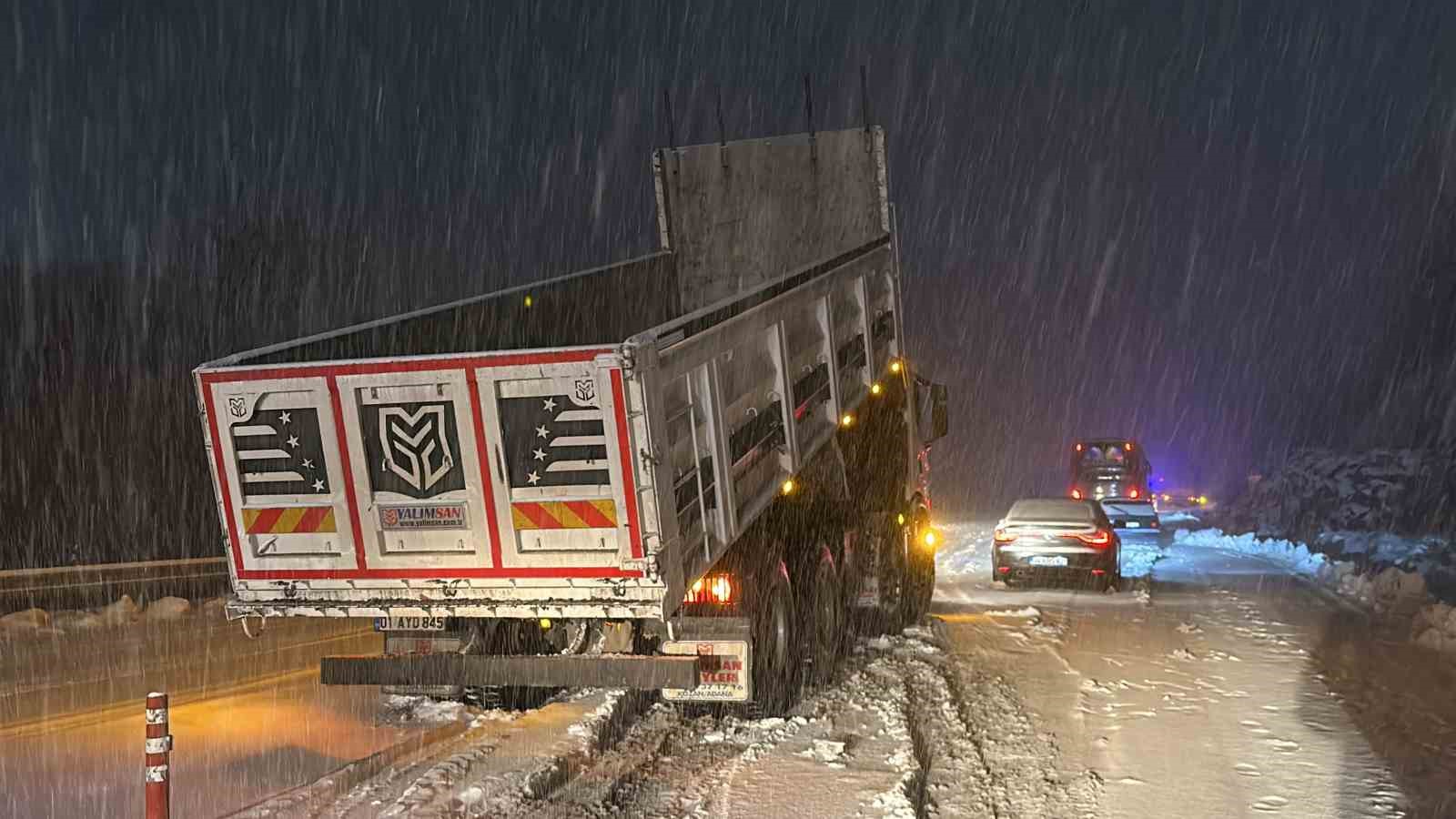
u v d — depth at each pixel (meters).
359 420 7.90
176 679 10.89
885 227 14.23
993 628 14.16
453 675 8.55
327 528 8.01
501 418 7.67
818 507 11.26
